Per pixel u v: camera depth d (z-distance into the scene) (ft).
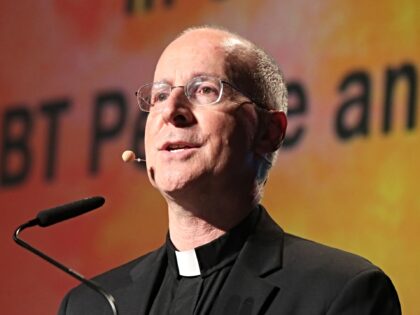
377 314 25.57
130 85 47.16
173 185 26.94
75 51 48.96
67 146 48.39
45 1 50.19
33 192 48.96
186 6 46.14
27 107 49.83
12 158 49.78
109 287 29.01
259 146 28.40
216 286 27.37
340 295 25.62
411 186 39.68
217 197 27.43
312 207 41.63
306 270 26.58
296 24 43.06
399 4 40.81
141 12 47.37
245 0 44.55
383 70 40.70
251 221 28.14
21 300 48.39
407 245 39.58
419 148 39.60
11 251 48.96
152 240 45.62
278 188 42.42
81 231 47.32
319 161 41.63
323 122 41.73
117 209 46.60
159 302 27.91
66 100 48.78
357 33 41.52
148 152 27.99
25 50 50.39
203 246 27.73
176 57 27.94
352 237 40.70
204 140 27.04
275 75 29.01
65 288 47.34
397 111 40.19
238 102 27.68
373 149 40.55
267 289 26.35
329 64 41.98
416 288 39.24
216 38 28.35
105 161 47.21
